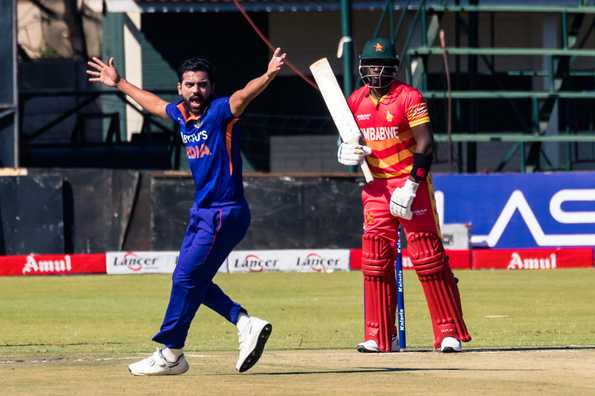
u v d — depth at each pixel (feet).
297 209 252.62
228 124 81.51
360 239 253.65
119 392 72.84
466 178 253.85
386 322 107.45
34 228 253.44
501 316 159.02
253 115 368.27
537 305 174.70
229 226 82.23
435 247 105.91
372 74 103.65
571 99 354.74
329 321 156.04
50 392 72.79
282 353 105.91
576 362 91.91
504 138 298.15
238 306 84.33
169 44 368.27
